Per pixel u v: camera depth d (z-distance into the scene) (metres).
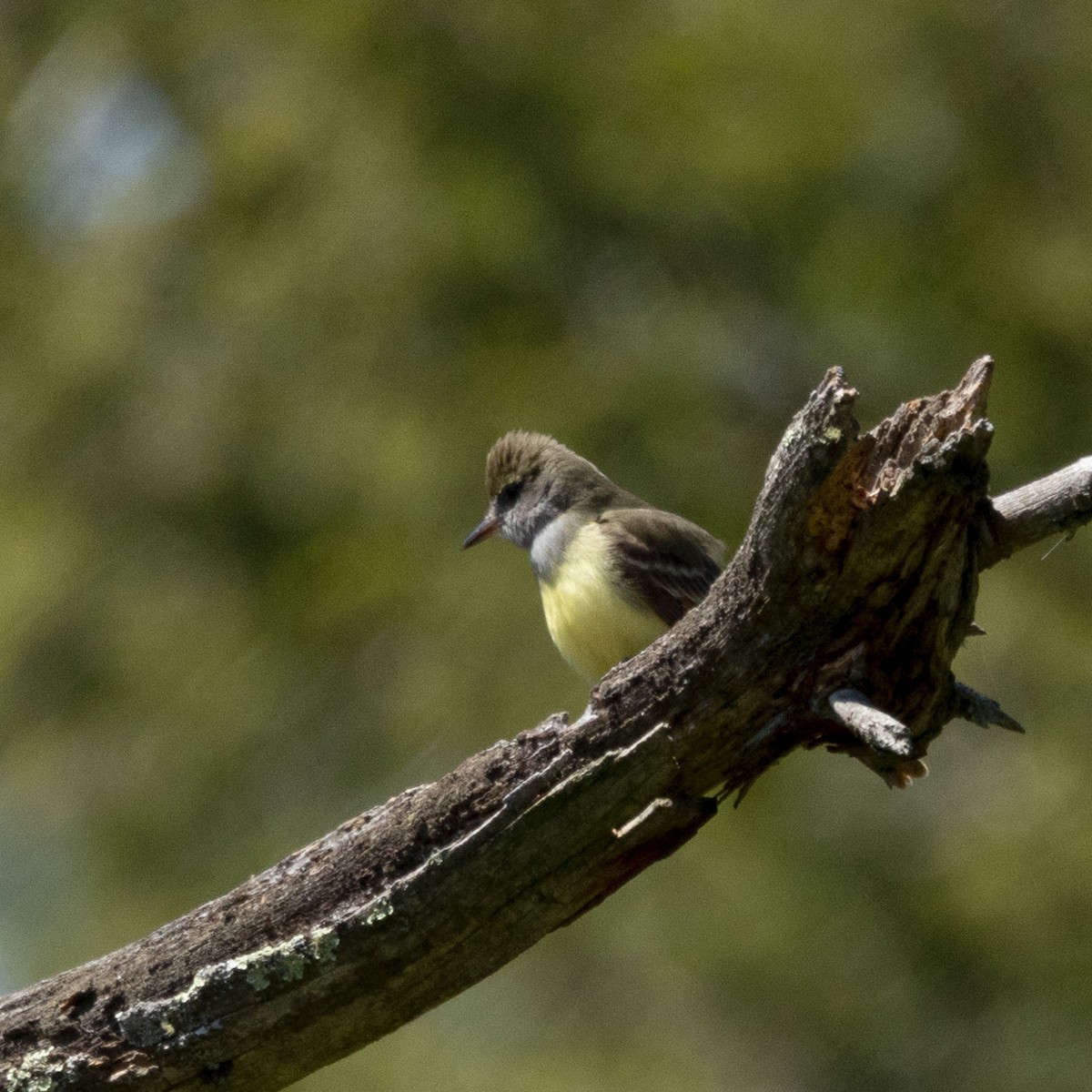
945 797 13.68
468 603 13.59
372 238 14.50
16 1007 5.95
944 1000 13.04
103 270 15.10
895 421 5.30
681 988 12.87
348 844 5.89
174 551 14.41
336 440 14.29
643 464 14.06
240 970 5.79
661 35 14.63
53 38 15.84
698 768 5.84
